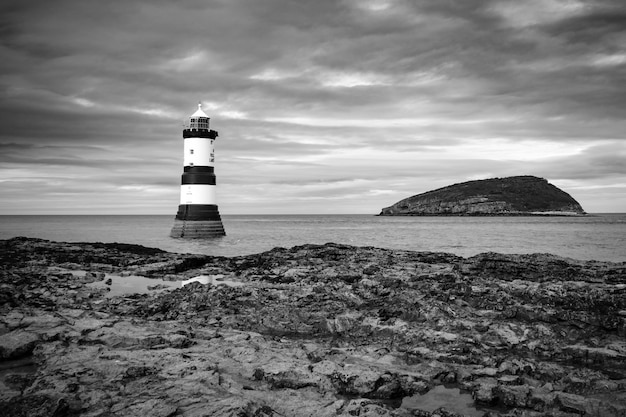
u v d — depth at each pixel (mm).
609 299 22156
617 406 13141
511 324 19953
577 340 18734
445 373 15438
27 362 15844
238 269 35906
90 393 13086
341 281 28047
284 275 30406
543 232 115375
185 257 40188
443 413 12836
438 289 25031
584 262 33750
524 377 15266
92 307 23766
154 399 12766
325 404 13062
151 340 17562
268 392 13711
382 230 129000
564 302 22422
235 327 21203
